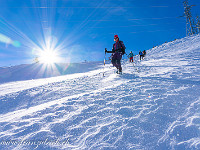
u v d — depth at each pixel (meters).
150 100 2.13
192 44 18.70
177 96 2.13
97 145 1.30
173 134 1.36
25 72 16.69
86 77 5.73
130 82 3.41
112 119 1.72
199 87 2.39
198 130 1.36
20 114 2.23
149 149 1.21
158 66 6.01
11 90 5.24
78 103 2.31
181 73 3.75
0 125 1.84
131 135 1.40
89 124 1.66
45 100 3.10
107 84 3.71
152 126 1.51
